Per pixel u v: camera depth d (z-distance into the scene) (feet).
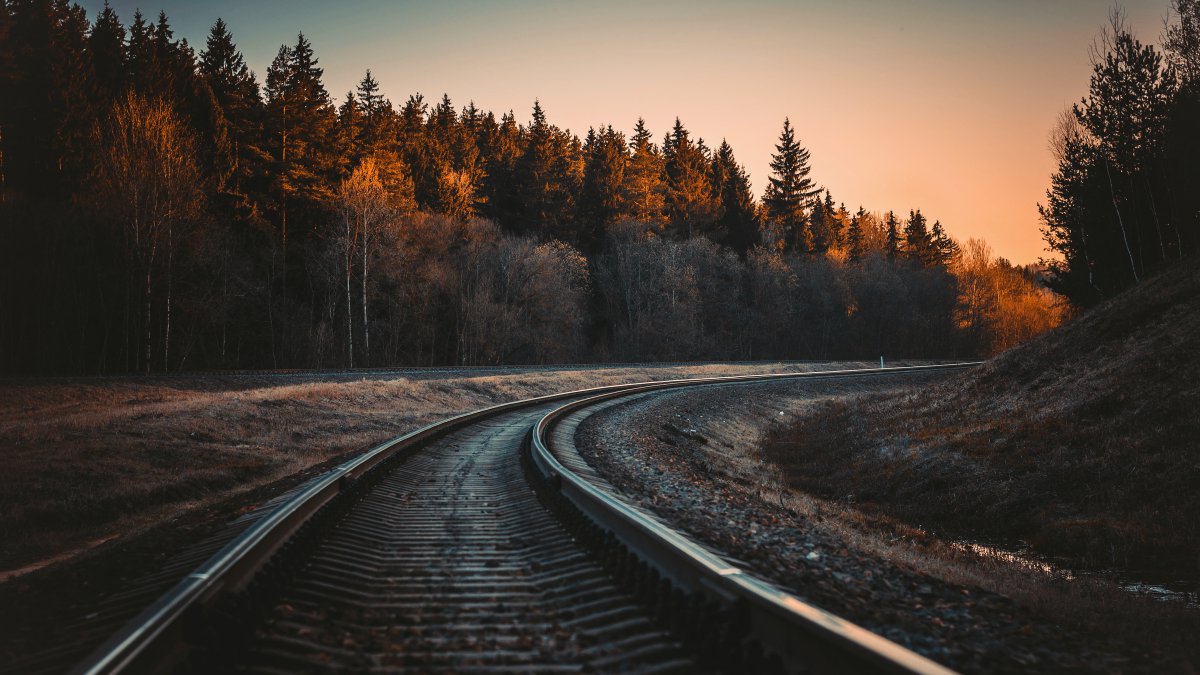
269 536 19.22
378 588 18.31
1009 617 19.81
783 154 320.50
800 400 128.26
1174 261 96.78
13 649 14.88
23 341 113.39
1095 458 51.93
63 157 134.31
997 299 344.08
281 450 58.44
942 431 72.90
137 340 122.31
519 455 45.52
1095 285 127.34
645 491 36.65
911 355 296.30
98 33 171.53
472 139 273.95
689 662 12.44
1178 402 53.83
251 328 158.20
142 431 53.42
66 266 118.21
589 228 261.44
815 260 293.43
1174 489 44.42
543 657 13.25
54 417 60.85
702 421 90.68
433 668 12.74
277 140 172.14
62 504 37.88
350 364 145.79
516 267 195.31
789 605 12.00
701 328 233.14
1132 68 120.88
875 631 15.21
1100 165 125.70
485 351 188.14
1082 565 39.40
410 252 170.40
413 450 47.93
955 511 53.31
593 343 232.12
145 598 17.30
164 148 121.29
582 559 20.83
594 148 290.56
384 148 196.75
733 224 289.74
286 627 14.61
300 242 171.32
